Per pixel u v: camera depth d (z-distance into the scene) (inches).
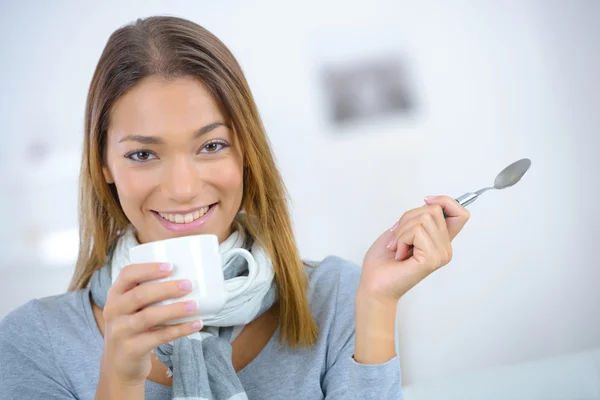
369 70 145.6
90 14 144.2
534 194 146.3
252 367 46.8
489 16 145.9
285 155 145.0
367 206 145.7
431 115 145.5
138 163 42.9
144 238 46.9
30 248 145.7
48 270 145.8
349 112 144.9
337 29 144.9
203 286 33.6
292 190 144.9
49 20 143.6
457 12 145.5
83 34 144.4
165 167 42.6
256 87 144.9
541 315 145.1
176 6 144.4
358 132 145.3
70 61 144.5
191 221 43.7
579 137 146.9
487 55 146.3
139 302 32.7
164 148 42.3
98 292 47.6
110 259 50.1
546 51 146.4
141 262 34.0
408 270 39.2
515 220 145.8
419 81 145.3
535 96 146.6
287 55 144.8
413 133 145.5
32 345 46.2
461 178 146.2
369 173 145.5
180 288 32.8
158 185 42.5
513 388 64.7
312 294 50.7
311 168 145.3
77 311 47.8
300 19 144.2
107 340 34.0
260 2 144.3
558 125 146.4
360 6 144.7
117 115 42.8
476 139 146.5
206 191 43.3
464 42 145.8
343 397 43.6
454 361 142.8
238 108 44.3
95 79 45.3
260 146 47.1
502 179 40.6
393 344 41.1
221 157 43.8
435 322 142.4
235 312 45.5
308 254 145.2
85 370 45.5
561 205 146.0
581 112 146.2
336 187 145.6
